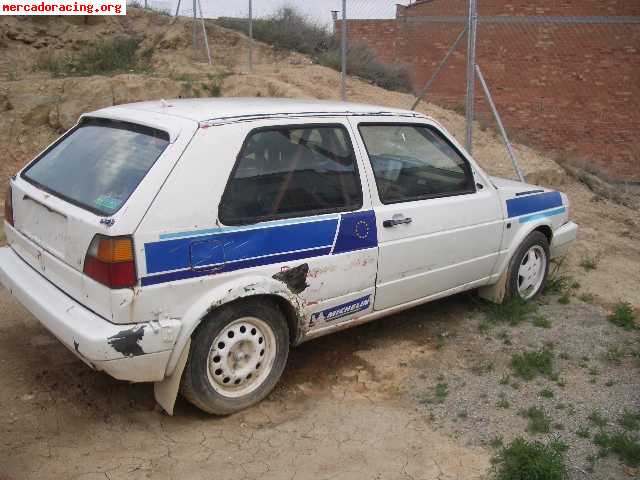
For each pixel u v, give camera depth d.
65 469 3.25
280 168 3.84
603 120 15.02
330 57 13.43
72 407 3.82
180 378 3.54
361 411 3.94
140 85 9.77
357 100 11.23
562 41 14.76
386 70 13.84
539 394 4.13
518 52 14.95
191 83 10.18
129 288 3.27
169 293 3.38
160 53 13.02
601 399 4.09
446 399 4.07
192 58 12.91
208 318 3.58
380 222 4.27
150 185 3.35
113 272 3.23
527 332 5.07
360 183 4.20
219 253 3.54
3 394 3.90
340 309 4.18
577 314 5.45
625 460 3.46
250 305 3.73
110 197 3.44
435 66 15.34
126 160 3.62
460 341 4.90
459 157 4.95
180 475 3.25
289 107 4.08
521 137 14.50
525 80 15.06
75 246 3.46
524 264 5.55
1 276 4.14
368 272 4.25
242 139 3.68
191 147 3.50
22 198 4.11
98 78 9.88
